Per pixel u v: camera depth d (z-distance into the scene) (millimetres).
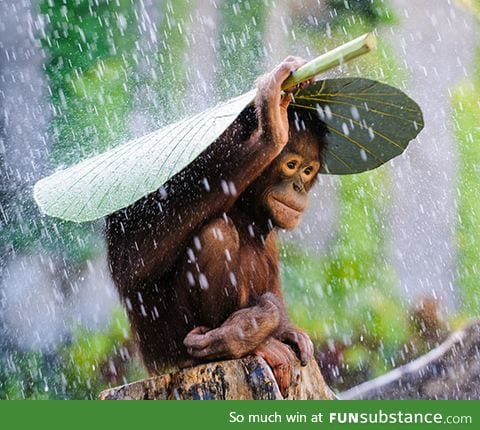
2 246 15359
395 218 17484
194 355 6879
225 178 6770
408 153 17984
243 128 6863
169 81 17078
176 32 17344
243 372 6699
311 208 17125
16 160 16094
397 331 16672
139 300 7293
